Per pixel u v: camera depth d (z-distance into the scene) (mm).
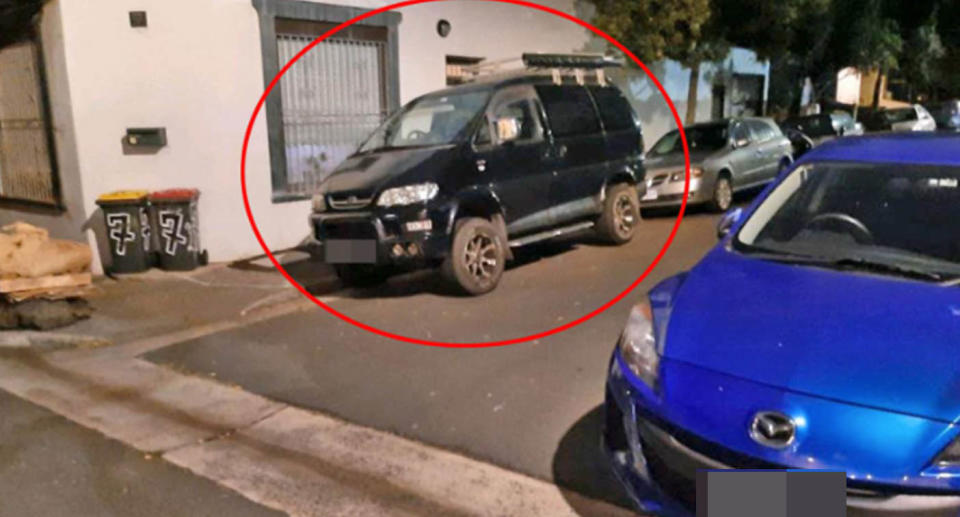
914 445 2766
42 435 4945
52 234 9430
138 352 6543
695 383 3219
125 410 5355
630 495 3445
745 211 4613
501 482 4172
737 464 3018
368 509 3977
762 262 4000
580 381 5492
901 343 3102
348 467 4438
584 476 4199
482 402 5219
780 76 23141
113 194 8844
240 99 9523
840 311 3365
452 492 4105
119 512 3986
